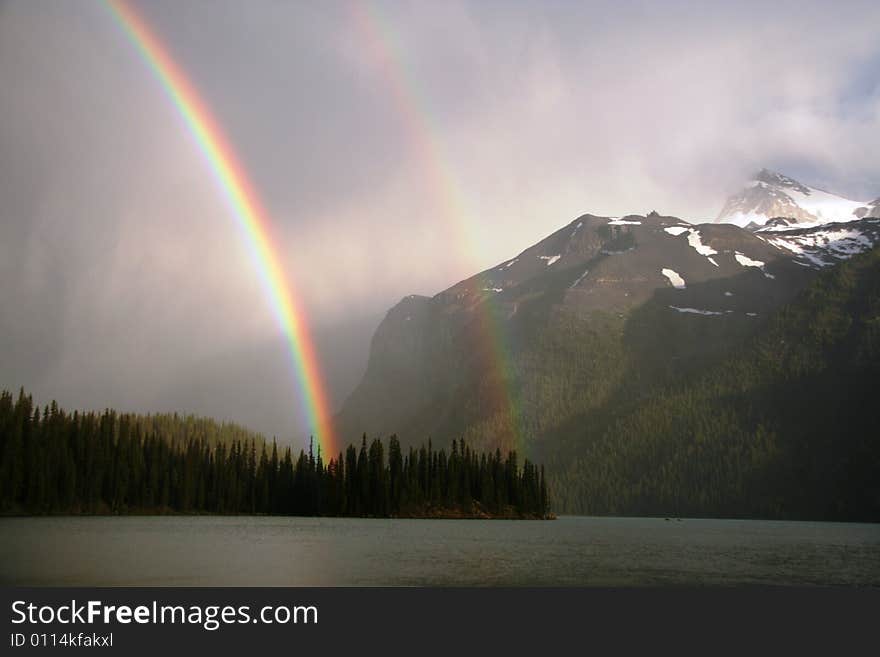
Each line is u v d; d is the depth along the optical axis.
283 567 104.62
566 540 172.25
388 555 125.19
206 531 177.38
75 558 108.75
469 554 130.25
